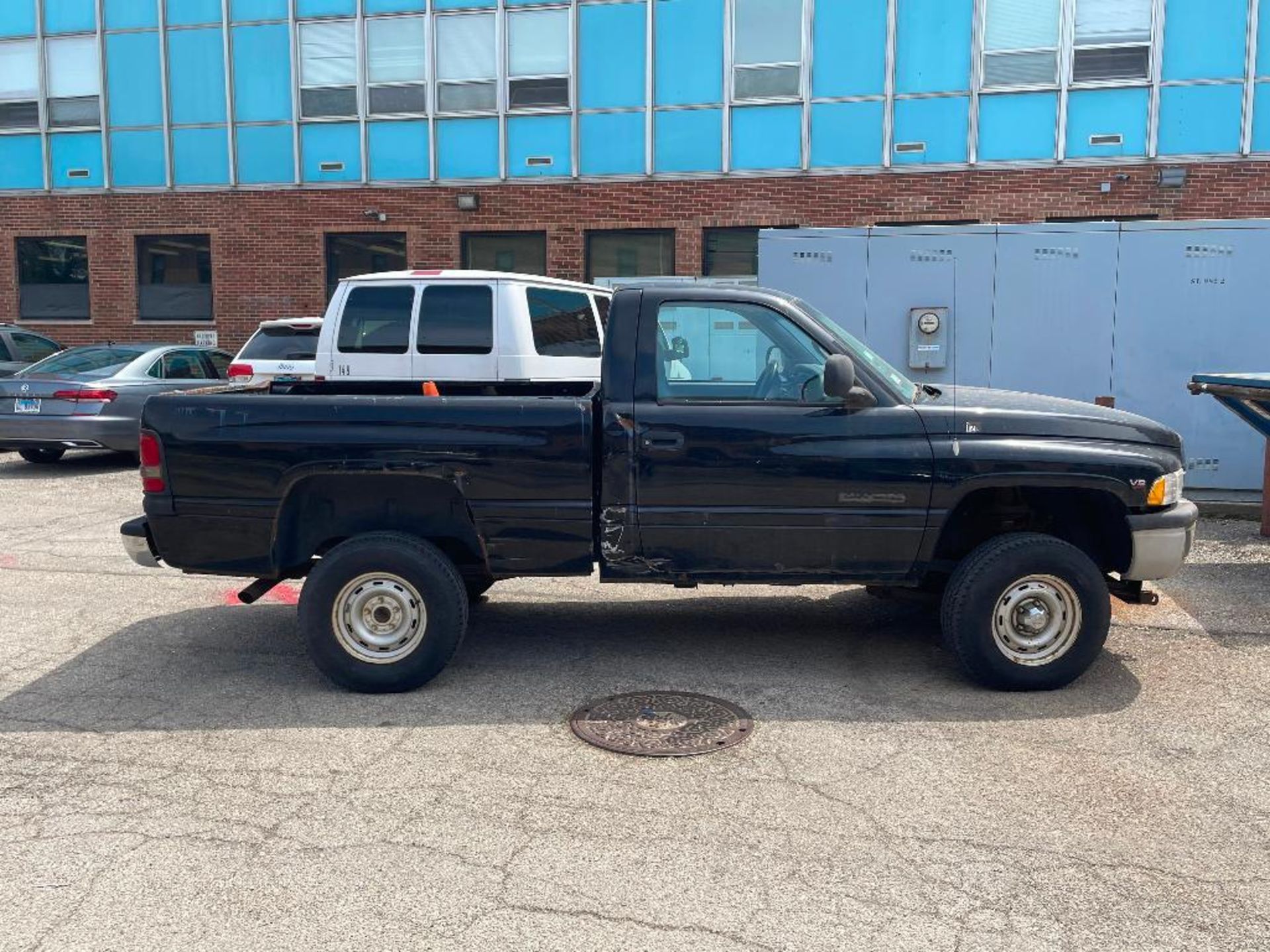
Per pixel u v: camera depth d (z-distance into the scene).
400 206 17.31
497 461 4.85
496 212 17.00
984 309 9.48
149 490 4.96
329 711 4.73
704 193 16.30
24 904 3.13
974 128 15.36
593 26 16.33
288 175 17.64
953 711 4.70
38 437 11.37
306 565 5.40
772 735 4.42
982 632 4.86
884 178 15.73
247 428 4.87
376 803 3.79
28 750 4.29
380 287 8.82
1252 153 14.62
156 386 11.96
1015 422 4.88
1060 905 3.11
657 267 16.86
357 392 6.23
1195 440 9.34
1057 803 3.78
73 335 18.80
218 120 17.73
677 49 16.11
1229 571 7.27
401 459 4.84
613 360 4.90
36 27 18.16
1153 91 14.79
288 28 17.28
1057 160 15.17
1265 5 14.37
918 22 15.36
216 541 4.97
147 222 18.25
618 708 4.74
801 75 15.78
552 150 16.69
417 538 4.98
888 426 4.84
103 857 3.40
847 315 9.67
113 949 2.90
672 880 3.26
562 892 3.19
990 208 15.45
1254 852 3.43
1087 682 5.08
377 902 3.14
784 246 9.68
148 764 4.14
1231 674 5.21
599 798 3.83
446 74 16.89
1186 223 9.09
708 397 4.91
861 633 5.95
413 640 4.92
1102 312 9.34
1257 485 9.27
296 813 3.72
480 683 5.11
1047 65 15.06
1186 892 3.19
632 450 4.84
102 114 18.12
